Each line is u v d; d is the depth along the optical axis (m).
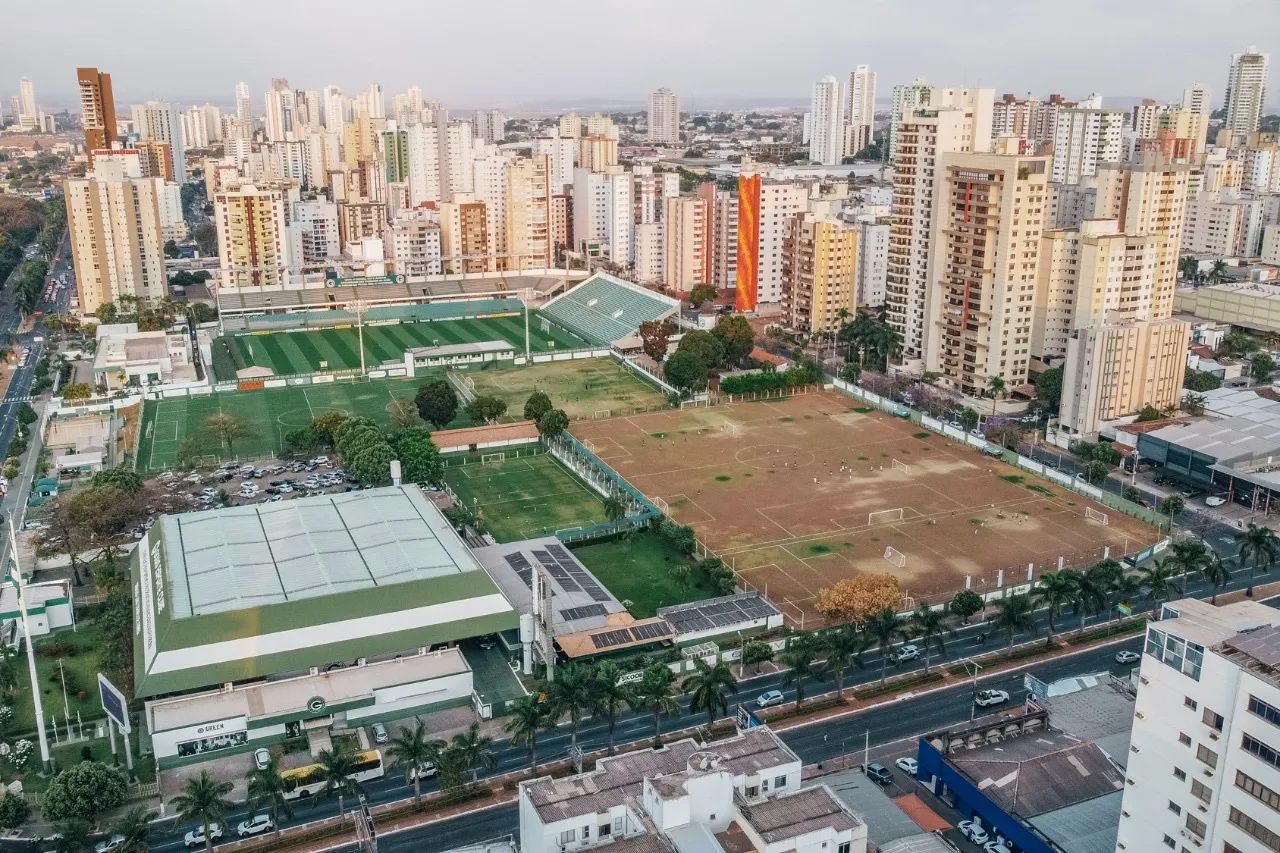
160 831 143.25
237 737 158.25
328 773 141.25
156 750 154.12
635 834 114.31
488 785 152.38
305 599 172.62
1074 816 136.50
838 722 166.62
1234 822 107.00
